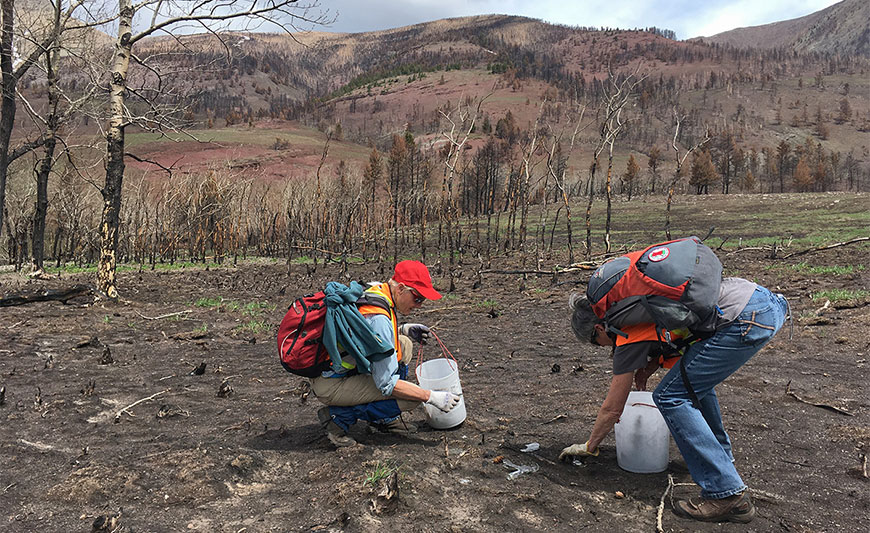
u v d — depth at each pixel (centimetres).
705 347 287
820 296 898
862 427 408
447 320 951
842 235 2161
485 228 3394
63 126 1616
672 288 280
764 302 288
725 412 450
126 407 484
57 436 414
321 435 404
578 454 351
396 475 296
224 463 342
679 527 285
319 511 289
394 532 269
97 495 306
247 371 628
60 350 723
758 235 2448
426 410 419
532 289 1235
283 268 2072
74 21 1295
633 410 345
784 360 592
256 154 14788
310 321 354
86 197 2523
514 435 409
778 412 448
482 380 579
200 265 2281
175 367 646
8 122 1484
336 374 368
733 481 286
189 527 274
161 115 1193
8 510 294
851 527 284
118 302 1157
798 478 339
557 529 280
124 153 1168
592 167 1403
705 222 3195
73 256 2523
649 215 3803
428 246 2825
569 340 755
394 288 365
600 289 302
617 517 295
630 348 301
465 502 304
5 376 593
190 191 2570
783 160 16250
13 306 1084
